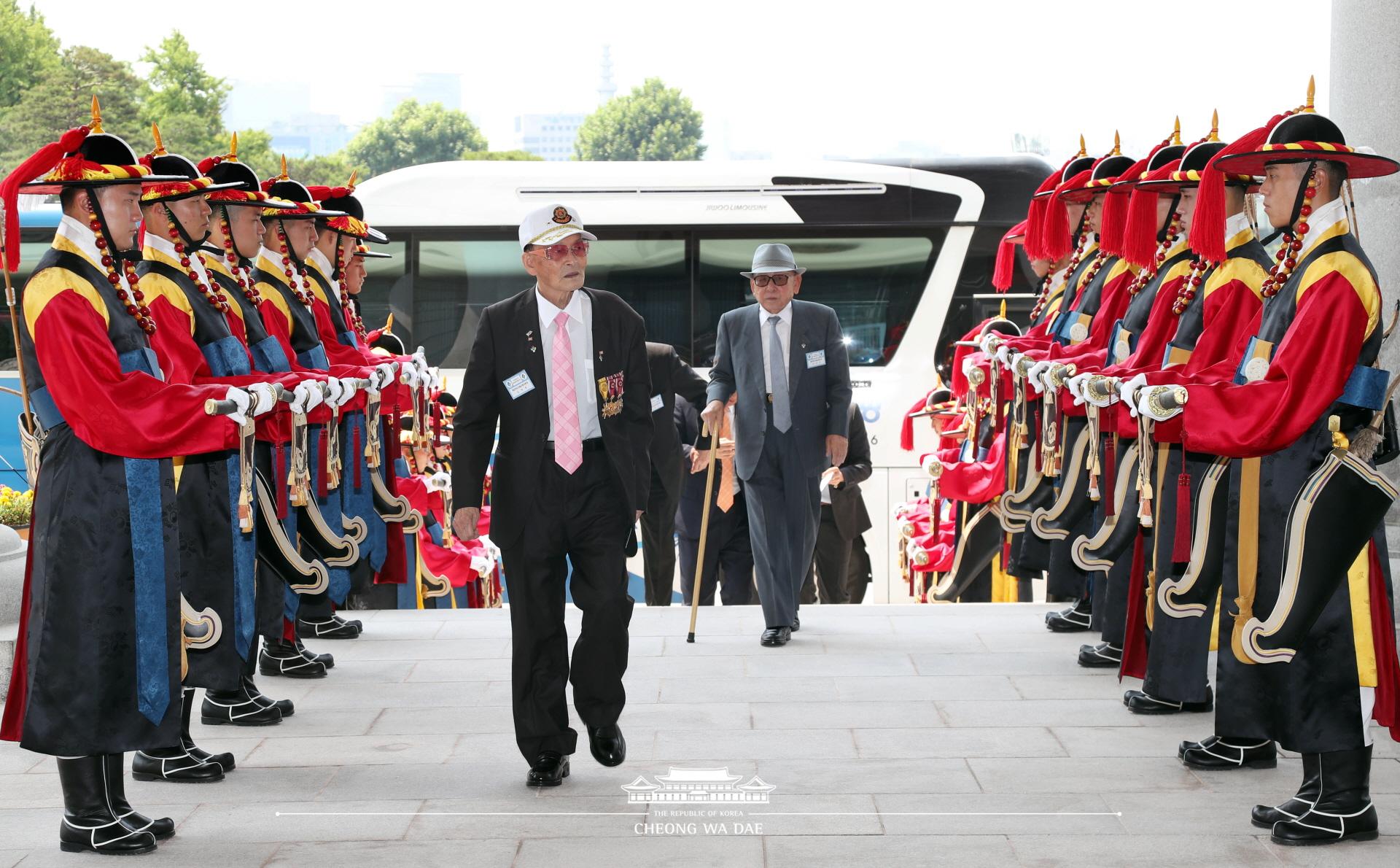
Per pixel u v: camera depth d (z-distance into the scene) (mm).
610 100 66625
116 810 4012
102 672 3891
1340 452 3883
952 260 11203
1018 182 11227
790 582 6441
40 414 3953
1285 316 3928
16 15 42969
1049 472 5883
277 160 50875
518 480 4406
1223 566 4086
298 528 5594
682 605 7613
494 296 11219
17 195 3840
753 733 5000
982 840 3914
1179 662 4852
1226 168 4238
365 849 3904
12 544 5703
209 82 47406
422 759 4750
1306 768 3990
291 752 4848
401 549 6609
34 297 3834
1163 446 4816
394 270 11211
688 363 11156
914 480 11172
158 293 4625
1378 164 3889
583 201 11203
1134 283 5551
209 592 4605
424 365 6609
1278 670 3943
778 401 6492
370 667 6090
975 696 5477
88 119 41781
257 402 4109
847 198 11203
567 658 4508
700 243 11219
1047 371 5562
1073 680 5711
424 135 61125
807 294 11250
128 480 3951
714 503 7914
